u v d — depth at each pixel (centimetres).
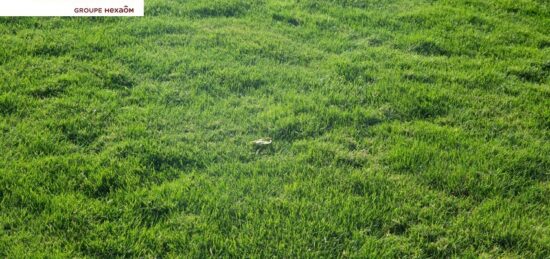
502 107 643
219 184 486
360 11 867
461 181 511
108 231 434
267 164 516
